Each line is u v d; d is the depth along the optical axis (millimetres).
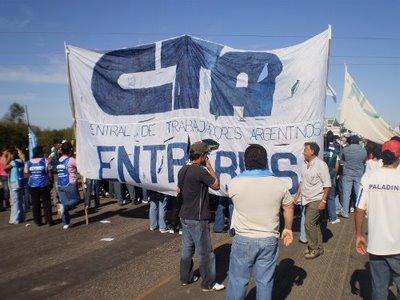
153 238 8344
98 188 11773
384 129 10602
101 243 8039
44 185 9586
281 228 8203
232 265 4219
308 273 6180
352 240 8008
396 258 3955
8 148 12680
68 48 9672
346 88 11102
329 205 9453
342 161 10250
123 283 5906
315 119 7703
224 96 8305
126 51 9219
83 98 9641
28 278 6191
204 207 5477
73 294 5547
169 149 8727
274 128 7969
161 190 8781
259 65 8070
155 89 8922
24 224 10008
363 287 5621
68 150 9289
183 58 8625
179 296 5391
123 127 9258
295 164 7840
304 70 7738
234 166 8211
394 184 3949
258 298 4137
